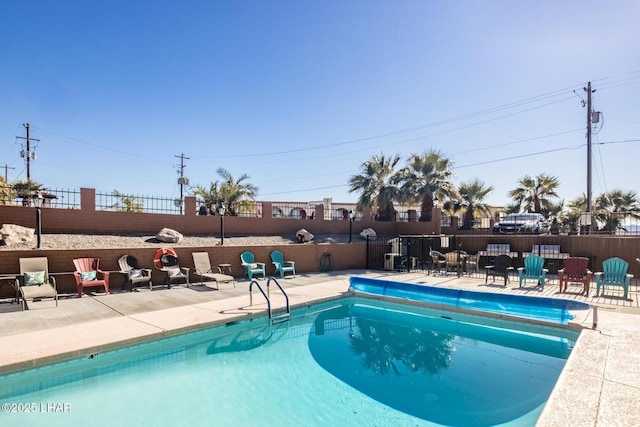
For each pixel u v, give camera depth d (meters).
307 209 24.92
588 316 6.71
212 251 11.22
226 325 6.60
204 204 18.67
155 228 14.82
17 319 6.37
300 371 5.11
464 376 4.98
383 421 3.76
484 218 24.02
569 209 25.64
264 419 3.79
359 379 4.87
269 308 7.23
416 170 20.94
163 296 8.66
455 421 3.74
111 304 7.70
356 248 14.69
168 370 5.04
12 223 12.16
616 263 8.76
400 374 5.05
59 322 6.18
